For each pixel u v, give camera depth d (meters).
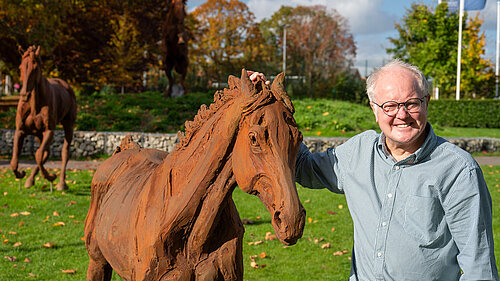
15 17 18.95
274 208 1.53
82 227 6.51
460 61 23.98
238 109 1.69
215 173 1.81
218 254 1.89
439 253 1.89
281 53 46.38
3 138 14.17
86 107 17.33
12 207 7.50
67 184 9.38
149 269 1.88
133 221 2.02
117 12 29.22
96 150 14.02
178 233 1.85
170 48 18.34
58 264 5.04
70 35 26.80
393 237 1.93
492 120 21.53
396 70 1.89
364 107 20.00
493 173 11.29
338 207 7.86
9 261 5.09
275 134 1.58
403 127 1.87
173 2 17.75
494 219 7.05
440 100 22.30
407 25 28.61
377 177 2.03
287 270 4.95
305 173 2.39
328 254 5.48
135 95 19.70
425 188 1.88
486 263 1.76
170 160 1.99
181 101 17.83
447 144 1.93
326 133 15.41
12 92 25.72
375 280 1.98
